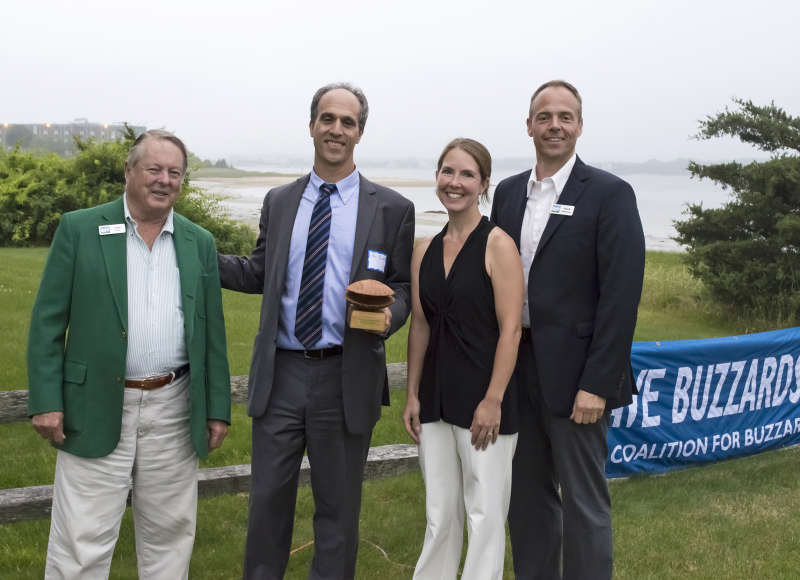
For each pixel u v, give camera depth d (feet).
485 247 10.02
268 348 10.34
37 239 79.61
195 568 12.28
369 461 14.90
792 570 12.39
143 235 9.62
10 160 84.02
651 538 13.48
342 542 10.65
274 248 10.53
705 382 16.74
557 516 11.26
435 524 10.46
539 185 10.60
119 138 86.33
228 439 18.61
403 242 10.71
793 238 46.60
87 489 9.51
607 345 9.86
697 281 57.16
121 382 9.38
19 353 24.70
